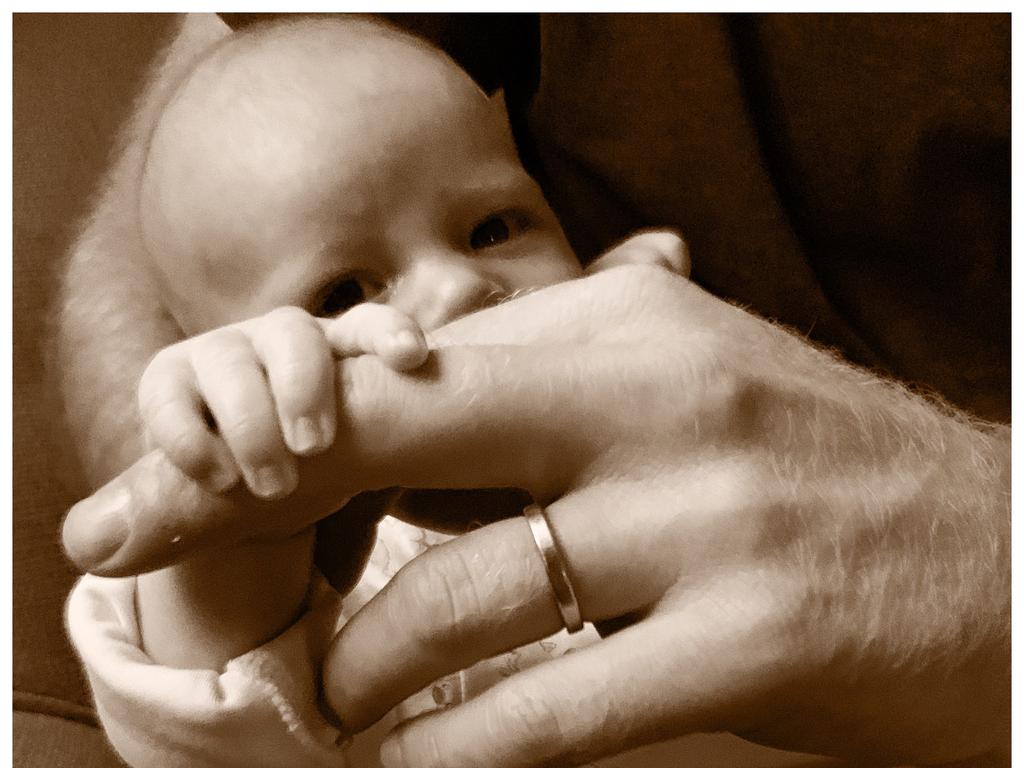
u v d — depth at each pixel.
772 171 0.89
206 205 0.63
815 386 0.44
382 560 0.82
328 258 0.61
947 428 0.49
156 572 0.47
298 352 0.37
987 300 0.83
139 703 0.44
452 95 0.67
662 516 0.39
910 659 0.40
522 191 0.67
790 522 0.40
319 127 0.62
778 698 0.38
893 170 0.83
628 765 0.68
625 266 0.45
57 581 0.83
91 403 0.81
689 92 0.87
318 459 0.37
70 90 0.97
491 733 0.39
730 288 0.91
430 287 0.60
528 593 0.39
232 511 0.37
